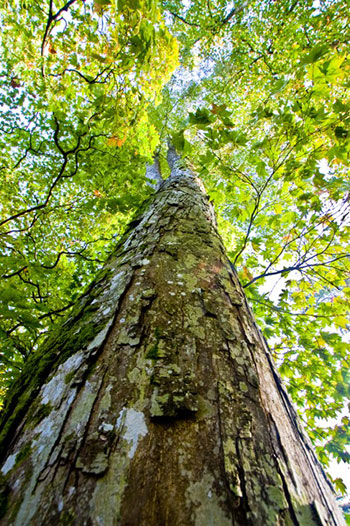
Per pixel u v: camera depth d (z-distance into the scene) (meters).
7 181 3.72
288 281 3.02
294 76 1.52
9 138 3.84
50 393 0.62
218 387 0.61
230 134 1.50
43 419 0.56
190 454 0.47
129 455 0.46
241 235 5.34
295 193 2.15
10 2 1.66
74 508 0.40
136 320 0.76
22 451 0.51
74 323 0.86
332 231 2.59
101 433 0.50
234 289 1.05
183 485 0.43
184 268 1.03
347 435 2.86
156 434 0.50
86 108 2.76
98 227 4.35
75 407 0.56
